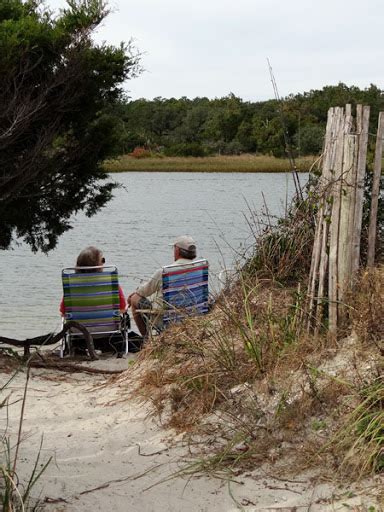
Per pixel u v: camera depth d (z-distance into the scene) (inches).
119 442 220.2
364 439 185.9
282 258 304.0
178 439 217.6
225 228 1210.6
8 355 353.4
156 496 185.2
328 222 248.8
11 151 402.9
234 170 3708.2
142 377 270.7
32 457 208.5
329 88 1841.8
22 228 432.8
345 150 243.1
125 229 1234.6
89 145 433.4
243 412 219.3
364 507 167.0
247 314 250.4
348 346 225.8
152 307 331.6
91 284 378.0
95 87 423.8
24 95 390.0
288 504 175.3
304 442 198.1
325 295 249.6
